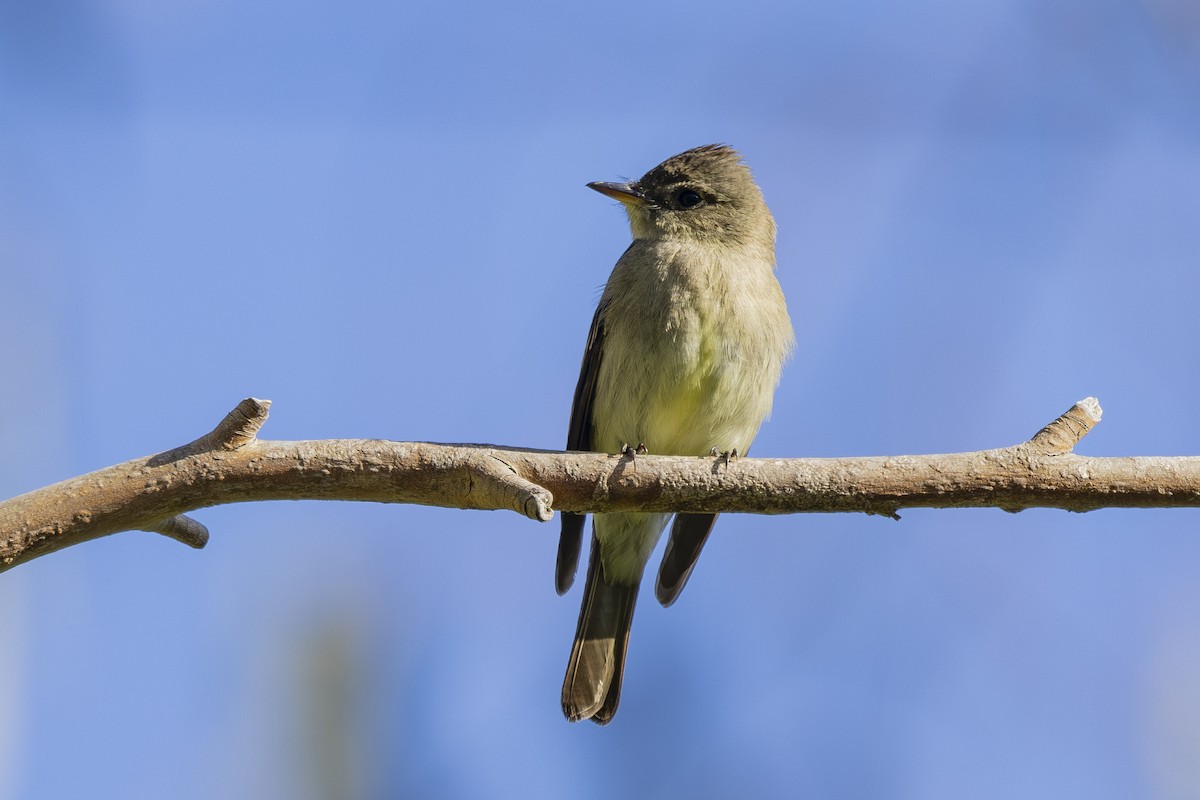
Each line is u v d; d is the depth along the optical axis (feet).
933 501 25.14
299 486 24.13
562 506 26.20
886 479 25.05
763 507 25.77
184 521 25.52
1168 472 24.39
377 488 24.34
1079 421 24.82
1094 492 24.50
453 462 24.23
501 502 24.02
